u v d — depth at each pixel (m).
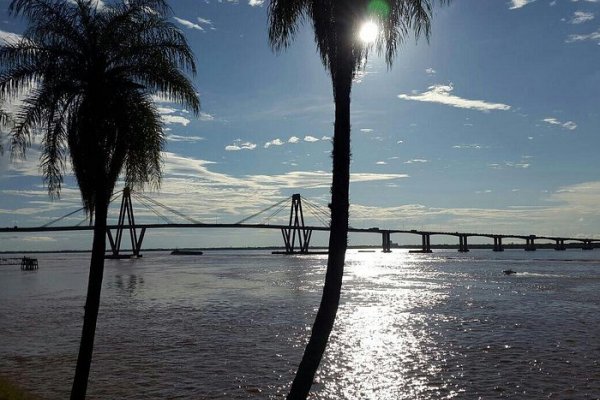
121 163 13.38
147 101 13.78
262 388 20.05
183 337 30.48
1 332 32.91
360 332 31.47
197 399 18.83
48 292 61.06
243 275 91.12
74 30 13.36
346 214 10.26
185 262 171.88
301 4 10.98
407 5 10.95
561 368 22.17
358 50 10.62
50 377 21.98
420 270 104.06
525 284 65.00
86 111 13.13
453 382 20.42
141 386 20.48
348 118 10.45
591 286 61.22
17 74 13.19
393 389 19.70
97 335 31.45
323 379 21.14
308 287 63.97
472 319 36.28
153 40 13.83
